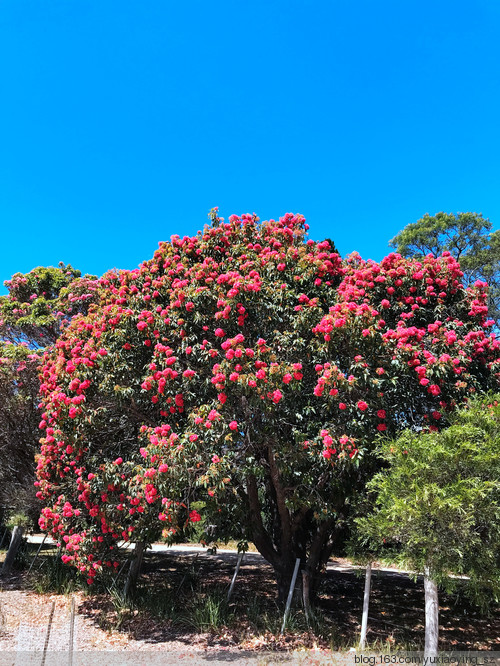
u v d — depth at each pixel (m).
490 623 8.39
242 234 9.18
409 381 7.40
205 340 7.30
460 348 7.48
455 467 5.20
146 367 7.39
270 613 8.12
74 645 6.86
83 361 7.60
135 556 9.31
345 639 7.19
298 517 8.34
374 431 6.83
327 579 11.88
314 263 7.95
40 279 15.12
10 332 14.09
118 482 7.42
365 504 6.81
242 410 7.21
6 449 12.25
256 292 7.32
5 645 6.70
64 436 7.68
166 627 7.69
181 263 8.60
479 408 5.77
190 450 6.48
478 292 8.67
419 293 8.49
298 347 6.99
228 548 17.39
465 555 5.17
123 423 8.19
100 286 9.98
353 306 6.88
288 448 6.84
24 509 12.25
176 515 6.62
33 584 10.16
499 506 5.05
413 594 10.55
